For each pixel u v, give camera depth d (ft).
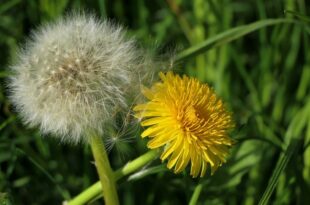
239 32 0.81
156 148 0.68
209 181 0.80
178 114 0.64
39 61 0.67
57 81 0.66
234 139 0.74
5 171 0.89
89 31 0.69
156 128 0.64
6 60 0.95
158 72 0.71
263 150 0.86
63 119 0.66
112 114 0.67
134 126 0.68
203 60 0.96
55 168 0.88
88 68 0.66
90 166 0.86
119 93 0.67
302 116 0.86
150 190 0.87
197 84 0.66
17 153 0.83
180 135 0.64
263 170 0.86
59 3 0.95
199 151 0.64
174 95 0.64
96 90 0.66
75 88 0.66
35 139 0.87
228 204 0.86
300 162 0.81
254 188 0.84
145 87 0.65
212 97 0.67
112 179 0.68
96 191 0.70
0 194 0.70
